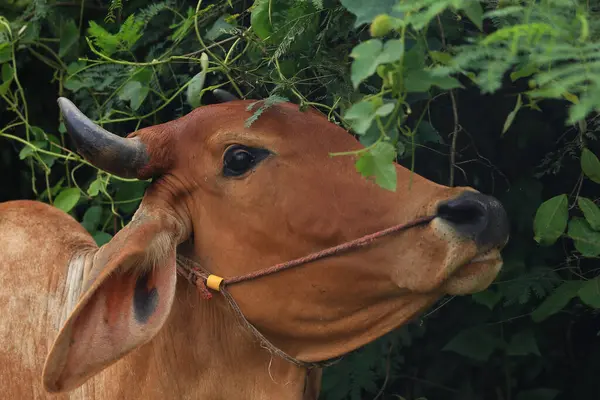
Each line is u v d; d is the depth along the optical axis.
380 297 3.36
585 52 2.66
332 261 3.36
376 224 3.30
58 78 5.10
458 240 3.14
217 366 3.71
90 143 3.59
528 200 5.08
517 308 5.16
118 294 3.41
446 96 4.89
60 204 4.86
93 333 3.33
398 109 2.94
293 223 3.39
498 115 5.07
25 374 3.85
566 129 5.04
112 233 5.20
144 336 3.35
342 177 3.36
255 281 3.50
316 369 3.87
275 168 3.42
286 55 3.99
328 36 3.97
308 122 3.48
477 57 2.78
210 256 3.57
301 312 3.47
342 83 3.87
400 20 2.73
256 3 3.88
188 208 3.60
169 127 3.66
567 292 4.45
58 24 5.15
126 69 4.52
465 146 5.11
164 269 3.45
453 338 5.21
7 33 4.92
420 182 3.31
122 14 5.05
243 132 3.47
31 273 3.98
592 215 4.00
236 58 4.05
